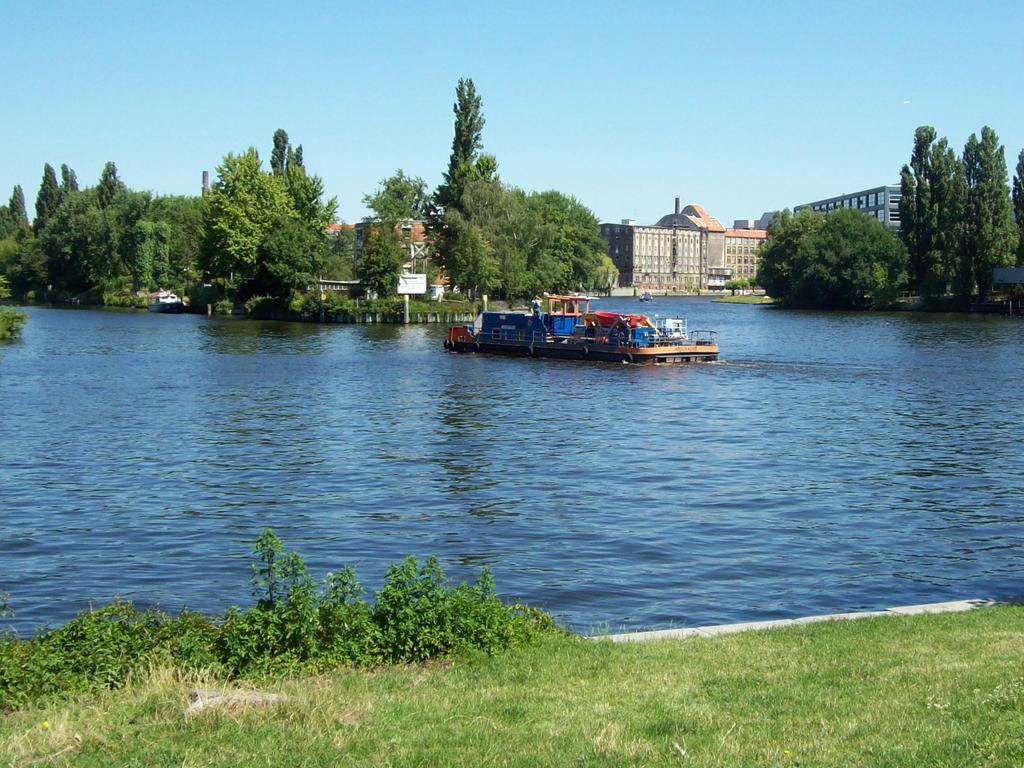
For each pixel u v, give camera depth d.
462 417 48.38
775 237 187.38
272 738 10.93
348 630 14.20
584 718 11.51
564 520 27.88
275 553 15.69
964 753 9.95
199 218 165.00
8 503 30.23
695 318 144.12
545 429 44.50
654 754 10.35
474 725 11.33
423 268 153.88
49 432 43.53
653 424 45.97
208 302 150.00
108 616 14.55
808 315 149.88
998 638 14.55
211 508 29.58
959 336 103.19
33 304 179.12
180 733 11.11
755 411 50.22
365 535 26.36
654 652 14.34
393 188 162.88
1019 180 148.88
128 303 165.75
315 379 65.25
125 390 58.84
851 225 163.62
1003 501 30.20
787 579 22.22
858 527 27.03
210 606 20.53
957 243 148.38
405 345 93.56
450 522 27.72
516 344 83.44
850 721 11.10
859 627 15.59
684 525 27.25
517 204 142.62
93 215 168.38
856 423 46.09
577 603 20.47
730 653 14.21
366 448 39.69
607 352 77.25
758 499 30.47
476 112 139.25
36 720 11.65
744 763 10.02
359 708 11.92
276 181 139.88
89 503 30.27
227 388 60.16
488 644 14.42
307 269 135.62
